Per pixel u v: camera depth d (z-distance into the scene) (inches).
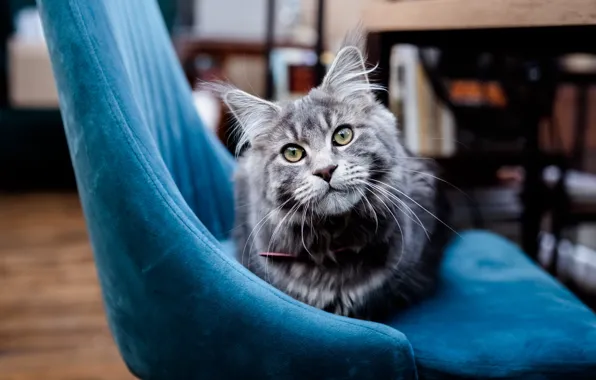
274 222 25.1
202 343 20.7
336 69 25.7
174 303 20.6
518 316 23.1
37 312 44.3
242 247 26.4
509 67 49.3
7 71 83.6
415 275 25.4
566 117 65.3
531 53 33.9
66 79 20.5
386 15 26.5
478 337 21.7
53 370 36.3
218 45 71.7
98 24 20.7
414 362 21.0
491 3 21.6
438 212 28.7
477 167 46.7
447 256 29.4
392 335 20.6
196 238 20.5
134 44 25.8
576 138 60.2
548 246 53.7
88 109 20.2
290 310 20.5
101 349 38.9
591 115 64.2
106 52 20.6
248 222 26.6
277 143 25.3
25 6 91.0
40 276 52.0
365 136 24.9
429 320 23.2
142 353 21.7
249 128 26.2
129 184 20.2
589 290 46.7
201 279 20.4
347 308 24.2
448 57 48.6
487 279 26.6
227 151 33.6
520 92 48.9
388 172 25.1
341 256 24.3
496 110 49.1
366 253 24.4
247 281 20.6
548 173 54.9
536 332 21.9
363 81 25.4
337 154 24.4
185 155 30.6
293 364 20.5
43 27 21.2
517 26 21.4
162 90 29.2
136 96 22.3
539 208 47.1
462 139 50.1
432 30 24.9
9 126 81.7
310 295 24.3
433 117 49.3
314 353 20.4
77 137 20.6
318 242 24.4
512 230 54.7
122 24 24.0
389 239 24.6
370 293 24.3
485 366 20.8
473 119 48.8
